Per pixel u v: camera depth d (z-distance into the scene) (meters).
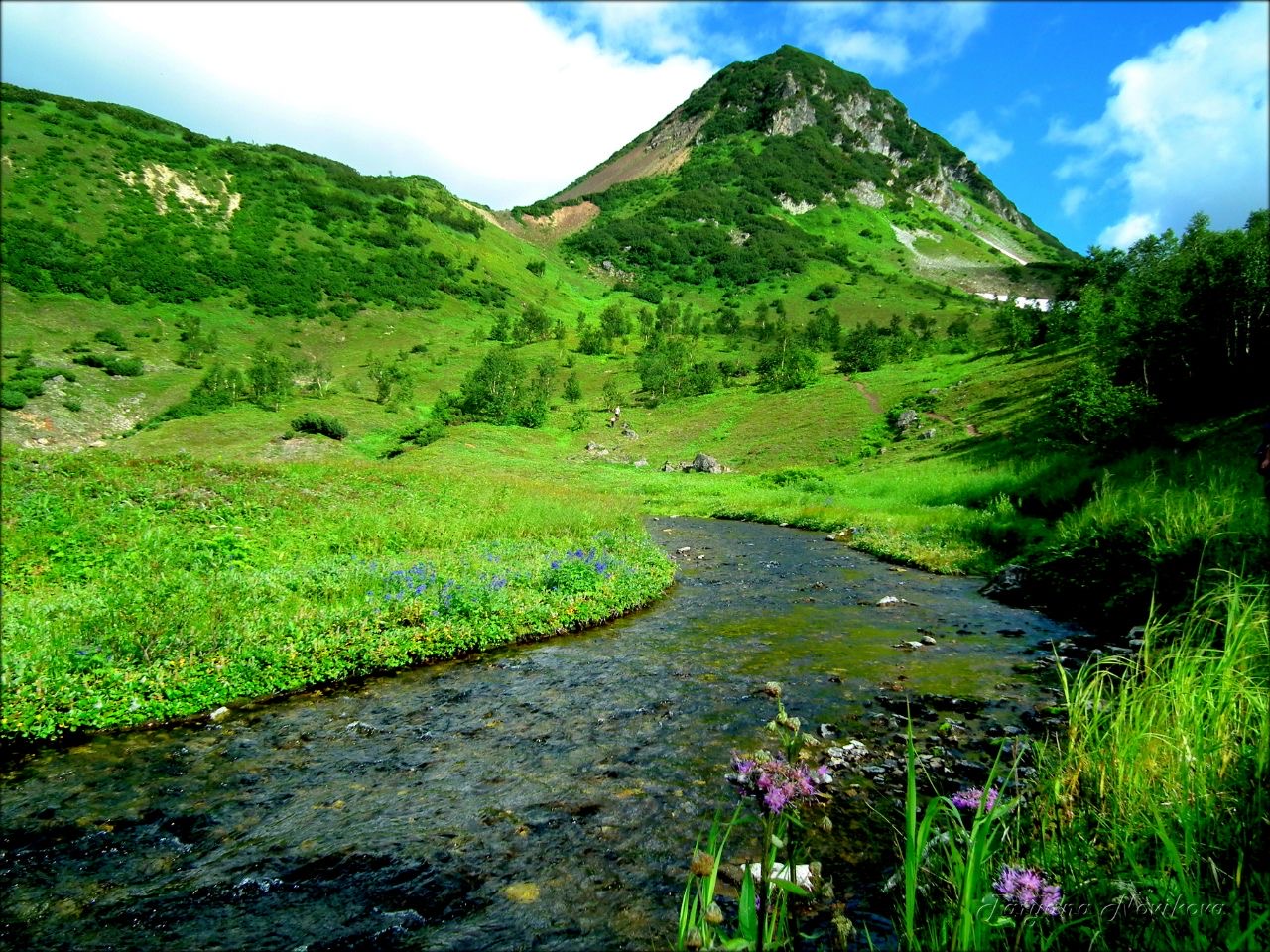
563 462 74.81
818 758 6.28
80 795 6.03
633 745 6.82
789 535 29.31
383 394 108.81
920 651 10.12
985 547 20.19
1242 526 9.86
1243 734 3.86
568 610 12.04
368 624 10.33
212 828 5.41
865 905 3.92
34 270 142.88
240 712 8.10
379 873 4.72
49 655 8.41
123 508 17.08
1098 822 3.79
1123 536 12.30
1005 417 59.50
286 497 20.55
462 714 7.88
